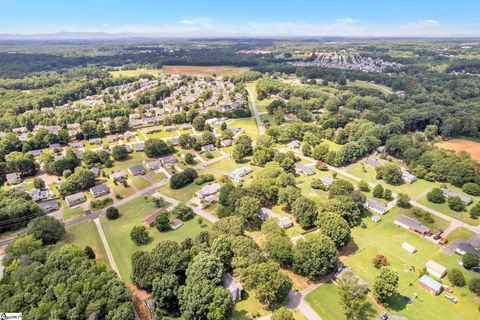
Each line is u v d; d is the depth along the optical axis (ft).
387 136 655.35
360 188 476.95
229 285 271.69
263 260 286.25
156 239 363.56
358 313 264.11
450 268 321.52
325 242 301.02
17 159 511.81
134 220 406.82
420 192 477.36
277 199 425.28
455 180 488.02
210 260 271.08
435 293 286.05
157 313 254.06
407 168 563.89
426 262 329.93
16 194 411.13
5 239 361.51
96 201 441.27
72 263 272.51
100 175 526.57
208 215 412.57
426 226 392.88
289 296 277.64
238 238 304.09
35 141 623.77
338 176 528.22
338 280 287.28
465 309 271.90
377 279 271.28
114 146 616.39
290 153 563.89
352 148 570.46
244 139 615.98
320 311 264.72
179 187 489.26
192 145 639.76
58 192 470.80
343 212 372.58
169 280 258.37
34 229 336.49
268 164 516.73
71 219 409.69
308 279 297.74
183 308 248.93
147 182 508.53
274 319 229.45
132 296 276.41
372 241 363.35
